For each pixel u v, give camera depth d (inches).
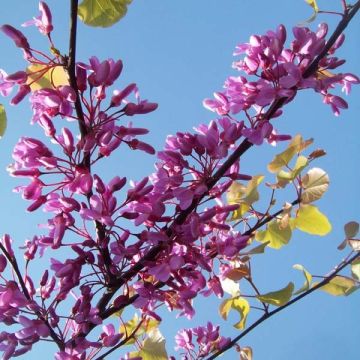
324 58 16.0
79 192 14.8
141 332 18.0
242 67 16.3
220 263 17.5
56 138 14.9
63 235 14.9
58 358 15.0
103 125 14.9
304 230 17.8
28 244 15.7
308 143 17.1
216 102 17.0
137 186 15.4
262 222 17.4
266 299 16.2
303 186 17.3
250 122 15.8
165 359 16.8
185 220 15.6
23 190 14.9
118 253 15.2
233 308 17.7
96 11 14.8
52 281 15.7
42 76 15.3
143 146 15.2
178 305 16.2
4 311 14.8
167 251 15.3
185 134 15.7
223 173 15.7
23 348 14.8
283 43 15.6
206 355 19.3
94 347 15.5
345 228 18.2
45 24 14.4
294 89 15.4
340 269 17.8
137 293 16.4
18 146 15.0
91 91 14.5
